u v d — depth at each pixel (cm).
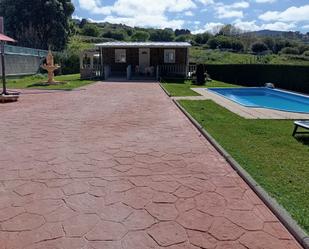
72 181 405
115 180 410
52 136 639
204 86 1880
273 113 961
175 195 367
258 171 435
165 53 2609
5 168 450
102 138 627
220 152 535
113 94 1429
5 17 4100
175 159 500
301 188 379
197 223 306
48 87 1719
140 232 289
